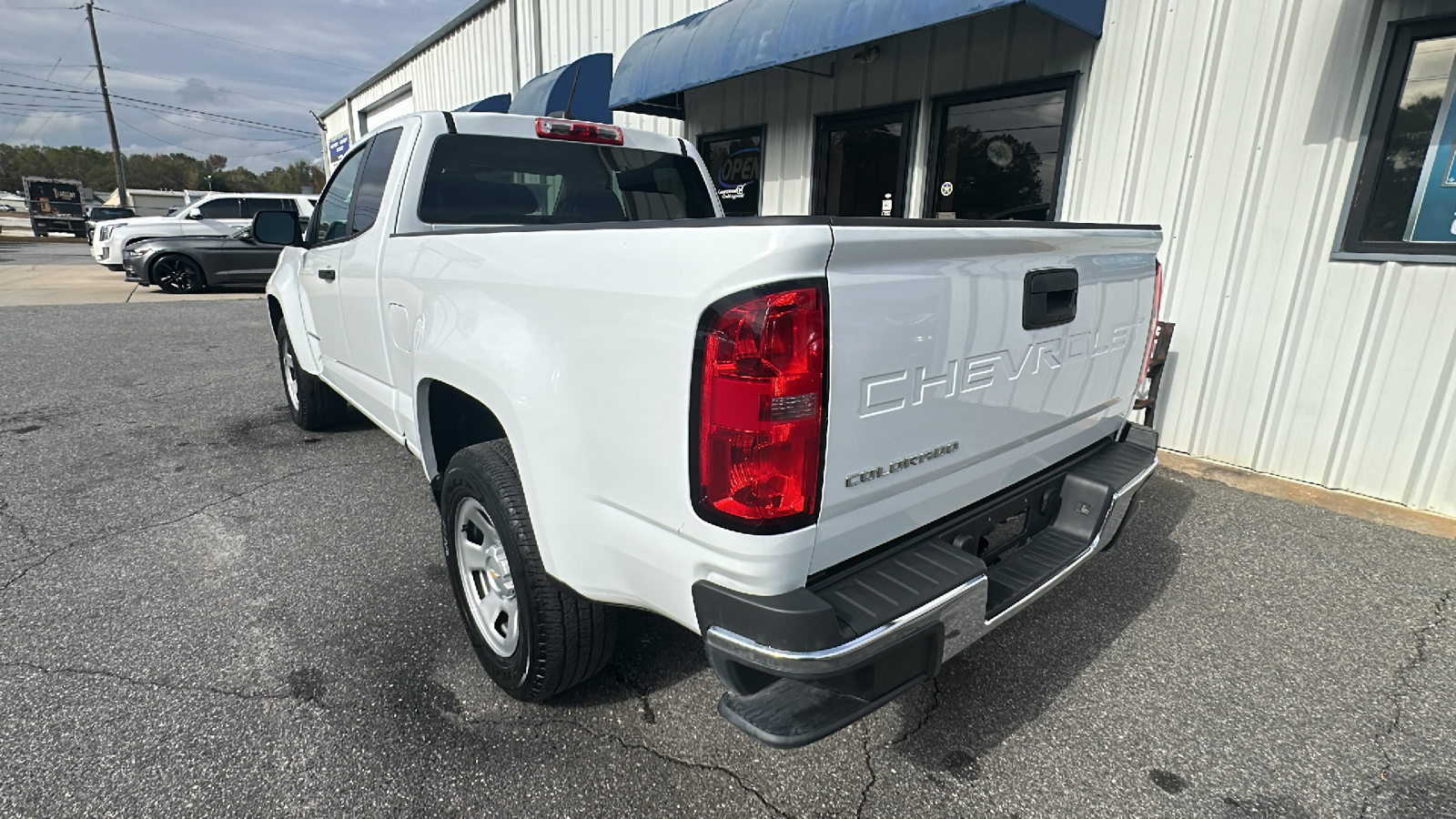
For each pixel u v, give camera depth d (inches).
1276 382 170.6
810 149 264.5
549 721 88.0
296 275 172.1
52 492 156.0
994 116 212.4
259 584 118.4
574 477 71.7
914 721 90.3
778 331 55.1
